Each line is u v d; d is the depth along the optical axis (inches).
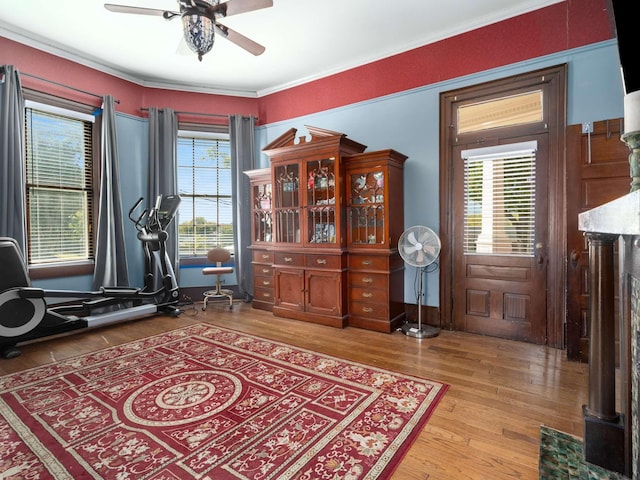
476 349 118.2
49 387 90.7
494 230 130.4
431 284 143.7
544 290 122.0
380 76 152.9
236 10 90.2
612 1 43.1
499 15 124.5
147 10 92.2
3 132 128.6
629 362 53.7
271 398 84.7
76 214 160.4
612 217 37.5
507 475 58.7
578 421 74.4
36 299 118.7
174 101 184.9
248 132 193.0
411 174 146.9
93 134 163.8
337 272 143.3
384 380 94.3
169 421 75.0
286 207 159.0
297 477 58.4
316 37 138.5
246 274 192.2
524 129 123.1
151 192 176.7
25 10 120.9
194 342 125.3
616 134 103.3
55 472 59.6
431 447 66.1
